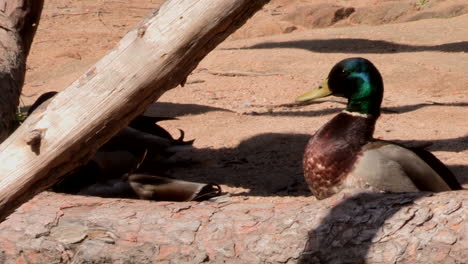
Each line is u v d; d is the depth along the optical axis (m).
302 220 7.07
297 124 14.99
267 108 17.06
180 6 4.23
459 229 6.57
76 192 10.79
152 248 7.33
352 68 9.45
